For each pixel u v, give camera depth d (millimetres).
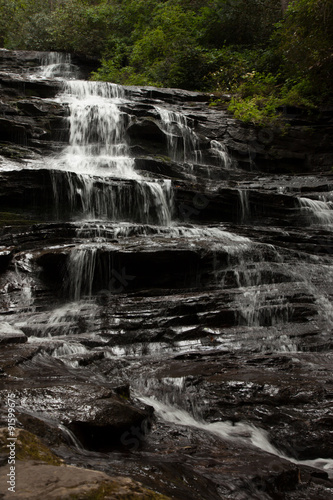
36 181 10508
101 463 2361
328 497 2918
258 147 16688
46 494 1442
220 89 19734
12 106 14406
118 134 15234
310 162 17016
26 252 8023
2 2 26094
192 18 23562
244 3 22797
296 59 18062
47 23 24312
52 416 3027
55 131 14641
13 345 5117
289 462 3230
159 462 2684
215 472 2832
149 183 11570
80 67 23734
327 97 18312
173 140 15312
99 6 25125
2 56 21516
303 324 7016
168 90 18484
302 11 17203
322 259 9641
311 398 4379
